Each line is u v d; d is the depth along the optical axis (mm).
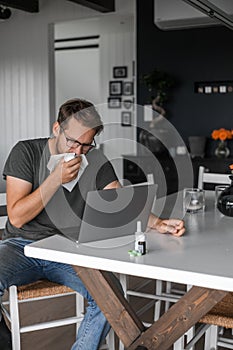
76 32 7883
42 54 6562
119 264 1523
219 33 5152
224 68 5160
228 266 1479
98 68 8688
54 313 3100
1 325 2123
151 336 1693
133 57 7844
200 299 1604
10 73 6883
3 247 2090
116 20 6754
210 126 5301
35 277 2080
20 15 6633
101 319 1917
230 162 4832
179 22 4887
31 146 2113
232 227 2049
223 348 2568
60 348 2586
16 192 2023
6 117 7020
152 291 3510
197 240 1813
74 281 2021
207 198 2811
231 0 2742
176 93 5426
